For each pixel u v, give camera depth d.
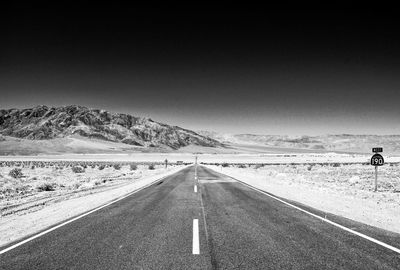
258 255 5.79
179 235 7.28
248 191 16.33
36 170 42.75
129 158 116.44
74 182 25.17
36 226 8.40
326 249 6.15
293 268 5.14
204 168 46.75
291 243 6.58
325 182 23.52
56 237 7.16
